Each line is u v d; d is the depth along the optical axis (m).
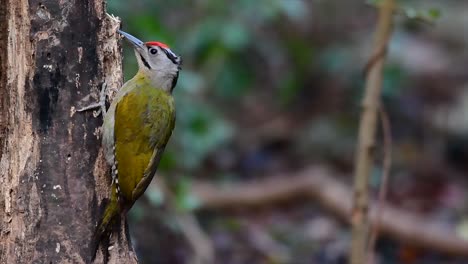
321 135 18.97
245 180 18.03
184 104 14.20
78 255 8.63
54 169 8.57
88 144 8.64
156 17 14.28
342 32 20.25
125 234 8.93
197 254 13.45
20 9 8.50
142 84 9.48
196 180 17.06
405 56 20.66
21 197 8.60
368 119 11.12
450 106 20.66
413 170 18.97
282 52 18.95
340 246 15.63
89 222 8.66
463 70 21.92
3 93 8.74
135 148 8.92
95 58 8.64
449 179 18.83
